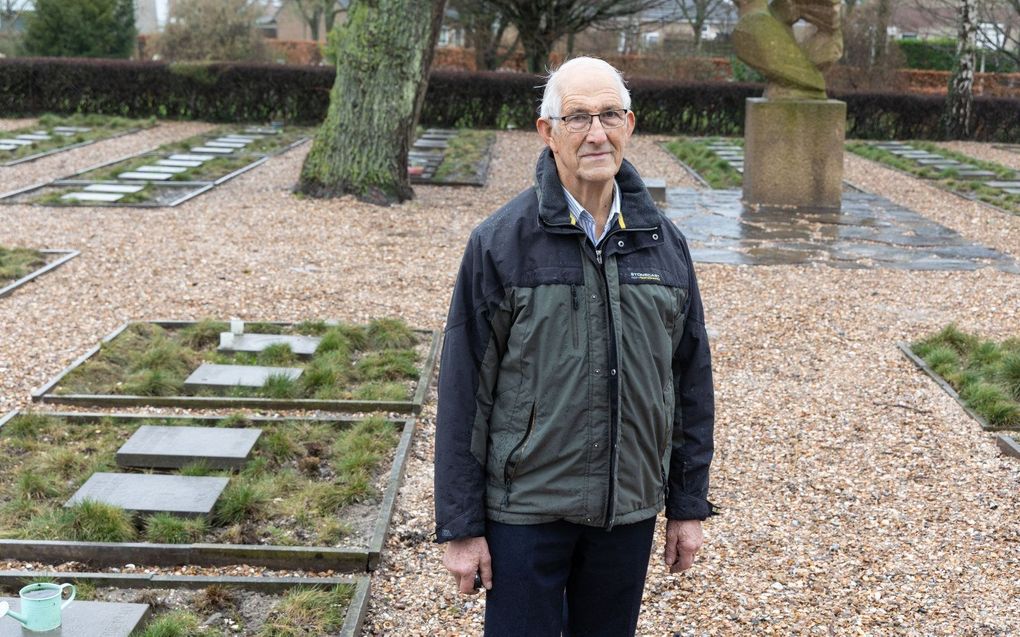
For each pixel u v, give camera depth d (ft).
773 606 12.84
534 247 8.16
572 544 8.40
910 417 19.48
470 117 75.66
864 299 27.86
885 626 12.41
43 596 11.16
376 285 28.14
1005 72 115.34
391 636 12.06
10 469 16.08
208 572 13.29
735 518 15.33
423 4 39.93
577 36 106.42
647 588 13.21
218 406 18.97
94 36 89.20
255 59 84.89
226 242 32.91
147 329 23.15
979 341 23.39
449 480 8.17
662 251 8.49
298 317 24.95
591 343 8.07
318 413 18.84
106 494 14.85
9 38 93.15
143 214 37.70
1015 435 18.35
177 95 76.02
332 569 13.44
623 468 8.23
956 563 13.98
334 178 41.11
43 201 39.83
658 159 60.95
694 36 115.96
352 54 40.47
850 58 90.74
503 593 8.32
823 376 21.80
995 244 36.01
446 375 8.27
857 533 14.90
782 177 42.55
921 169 55.93
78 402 18.99
